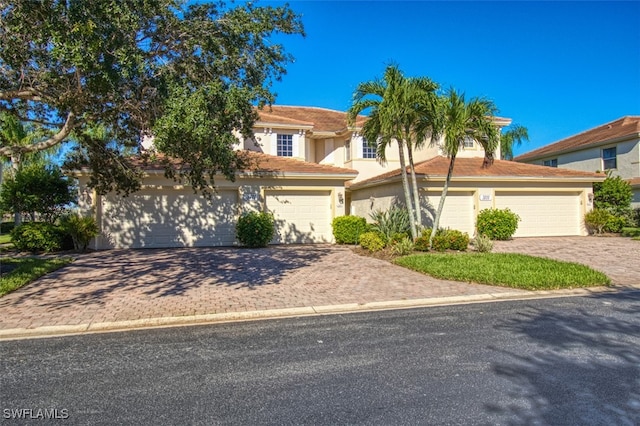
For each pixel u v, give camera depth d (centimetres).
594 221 2058
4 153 889
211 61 830
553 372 460
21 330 637
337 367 484
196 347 564
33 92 820
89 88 739
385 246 1517
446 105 1330
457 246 1460
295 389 426
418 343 568
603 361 491
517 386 426
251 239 1664
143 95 802
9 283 923
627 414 367
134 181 1283
